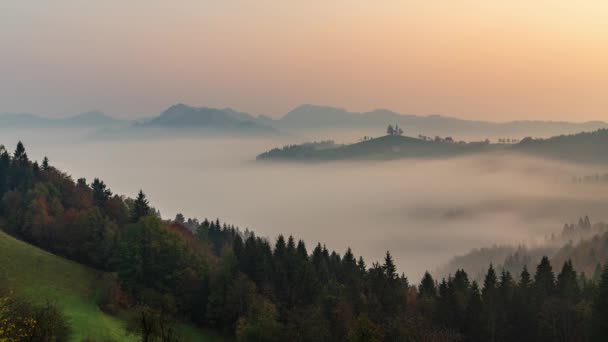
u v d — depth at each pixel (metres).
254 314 79.12
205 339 83.94
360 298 84.56
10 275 76.75
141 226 97.75
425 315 87.69
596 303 75.81
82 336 60.75
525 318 83.75
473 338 83.56
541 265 98.06
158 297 83.31
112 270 97.75
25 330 39.91
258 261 96.62
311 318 74.50
